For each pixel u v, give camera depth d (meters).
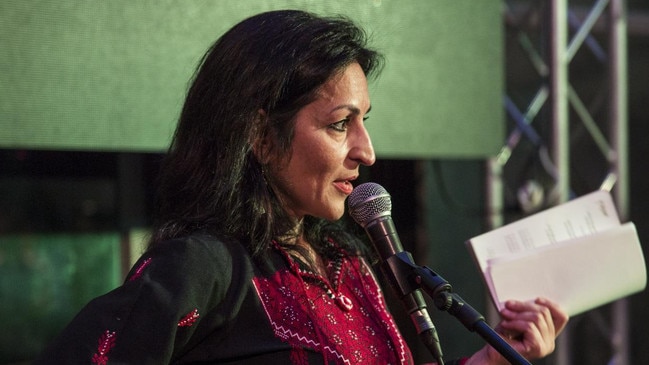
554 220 2.65
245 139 1.97
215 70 2.03
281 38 1.99
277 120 1.97
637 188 7.38
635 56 6.70
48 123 3.29
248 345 1.88
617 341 5.29
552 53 4.94
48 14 3.29
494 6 4.55
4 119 3.18
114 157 4.79
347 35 2.01
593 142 5.78
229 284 1.89
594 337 5.84
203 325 1.84
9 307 4.64
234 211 1.96
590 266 2.59
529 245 2.59
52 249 4.74
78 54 3.36
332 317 2.00
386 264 1.98
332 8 4.00
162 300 1.77
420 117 4.29
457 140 4.42
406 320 4.17
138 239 4.74
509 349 1.83
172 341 1.76
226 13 3.72
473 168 5.07
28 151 4.64
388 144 4.19
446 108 4.38
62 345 1.70
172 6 3.59
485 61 4.51
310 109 1.97
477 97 4.48
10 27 3.20
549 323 2.41
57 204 4.75
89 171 4.78
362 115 2.03
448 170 5.10
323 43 1.97
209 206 1.98
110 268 4.80
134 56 3.49
